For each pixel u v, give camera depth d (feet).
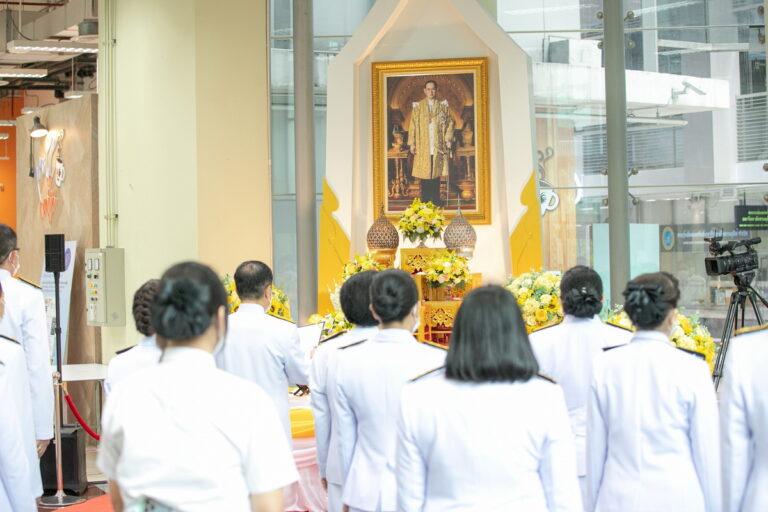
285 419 15.38
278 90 33.17
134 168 32.96
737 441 9.59
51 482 24.26
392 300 11.51
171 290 7.50
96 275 33.01
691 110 33.35
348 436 11.79
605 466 11.13
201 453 7.13
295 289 33.19
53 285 36.73
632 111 33.37
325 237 29.89
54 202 37.96
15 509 13.35
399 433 8.68
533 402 8.40
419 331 25.17
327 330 22.40
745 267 24.44
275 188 32.96
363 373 11.53
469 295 8.66
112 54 33.94
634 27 33.32
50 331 36.40
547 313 21.43
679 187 33.24
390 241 27.68
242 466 7.33
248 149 32.01
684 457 10.65
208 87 31.35
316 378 12.73
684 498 10.45
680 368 10.74
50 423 16.94
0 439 13.10
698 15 33.30
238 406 7.36
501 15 33.12
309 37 31.12
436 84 30.01
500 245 29.50
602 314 21.80
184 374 7.38
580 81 32.91
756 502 9.38
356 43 30.04
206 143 31.24
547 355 13.64
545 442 8.46
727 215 33.19
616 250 28.50
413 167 30.14
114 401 7.41
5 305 16.53
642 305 11.02
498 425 8.27
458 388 8.46
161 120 31.89
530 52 33.06
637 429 10.74
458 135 29.89
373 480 11.36
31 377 16.74
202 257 31.12
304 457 19.51
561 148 32.96
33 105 62.18
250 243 32.01
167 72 31.73
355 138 30.22
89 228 34.68
